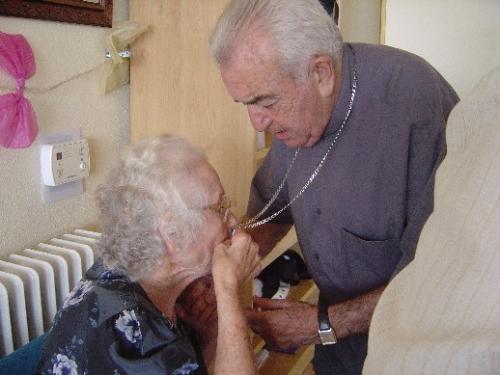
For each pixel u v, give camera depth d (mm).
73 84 1364
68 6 1276
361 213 1144
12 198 1234
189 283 1005
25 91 1215
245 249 965
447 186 511
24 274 1109
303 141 1097
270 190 1390
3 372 902
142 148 926
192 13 1374
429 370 432
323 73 984
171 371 789
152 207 874
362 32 2502
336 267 1235
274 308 1110
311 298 2182
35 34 1228
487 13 2170
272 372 1863
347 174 1146
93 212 1502
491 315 412
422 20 2301
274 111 982
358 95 1101
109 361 782
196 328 1112
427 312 462
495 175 449
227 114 1393
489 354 400
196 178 909
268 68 907
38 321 1129
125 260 885
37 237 1319
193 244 922
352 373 1341
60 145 1311
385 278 1185
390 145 1088
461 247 456
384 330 505
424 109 1068
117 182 900
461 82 2289
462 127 538
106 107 1495
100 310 826
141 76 1494
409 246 953
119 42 1424
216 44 932
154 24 1436
